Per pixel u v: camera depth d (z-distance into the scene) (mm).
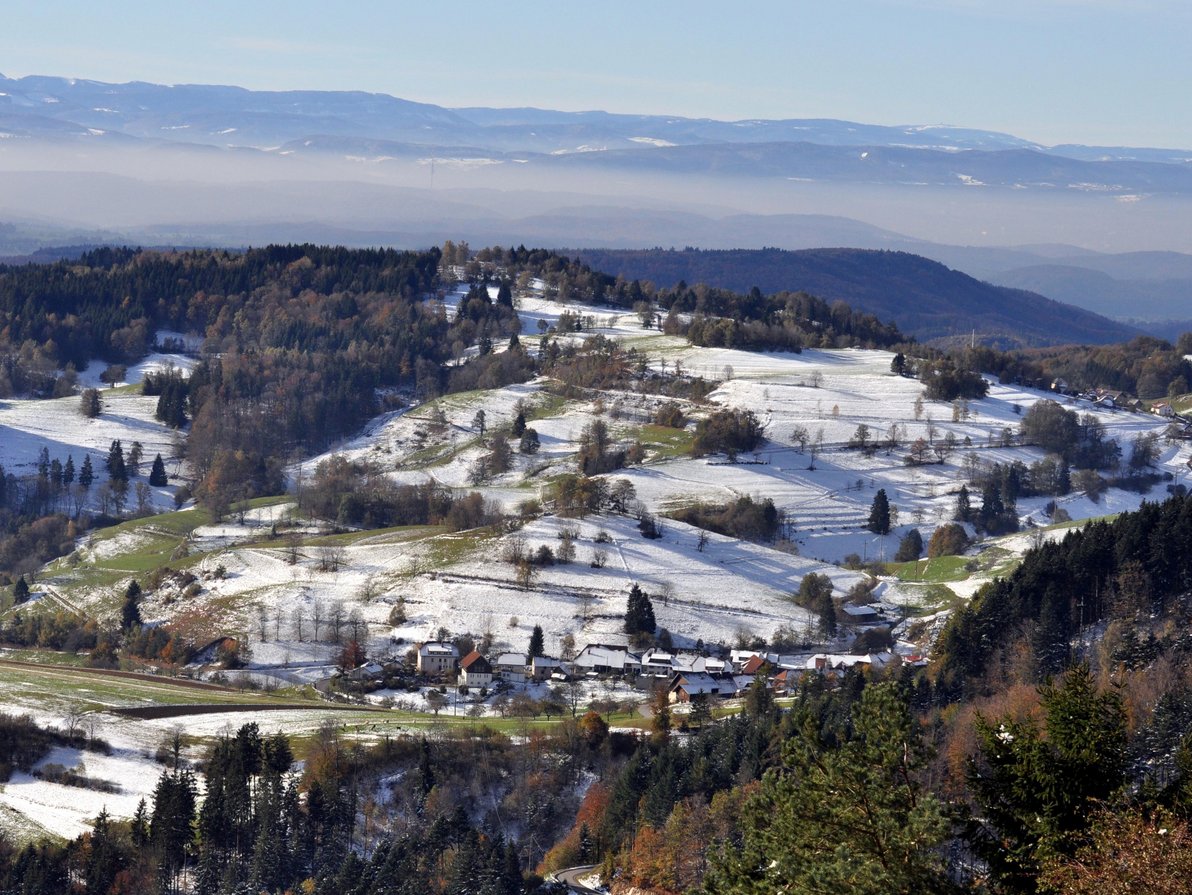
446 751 174125
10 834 155125
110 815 161250
